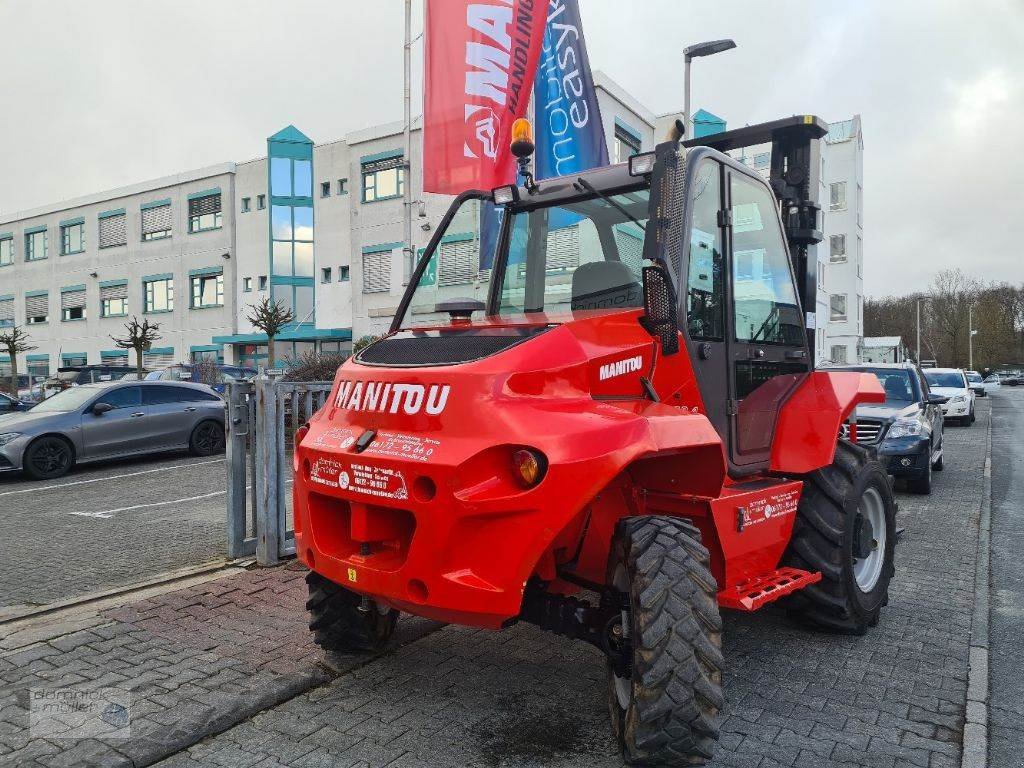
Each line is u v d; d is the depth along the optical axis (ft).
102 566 20.35
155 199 124.47
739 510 11.44
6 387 97.35
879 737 10.84
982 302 260.83
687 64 42.65
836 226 141.18
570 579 11.14
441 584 9.34
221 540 22.98
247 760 10.19
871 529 15.42
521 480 9.17
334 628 13.00
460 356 10.36
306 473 11.41
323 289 108.27
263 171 112.47
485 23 28.78
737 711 11.66
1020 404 114.62
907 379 35.37
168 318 124.47
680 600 9.14
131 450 41.50
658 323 10.84
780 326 14.93
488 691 12.29
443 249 15.28
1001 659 14.05
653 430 9.49
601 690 12.33
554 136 32.68
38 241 143.74
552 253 13.64
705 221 12.69
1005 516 27.43
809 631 15.31
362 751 10.41
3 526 26.00
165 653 13.78
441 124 29.19
